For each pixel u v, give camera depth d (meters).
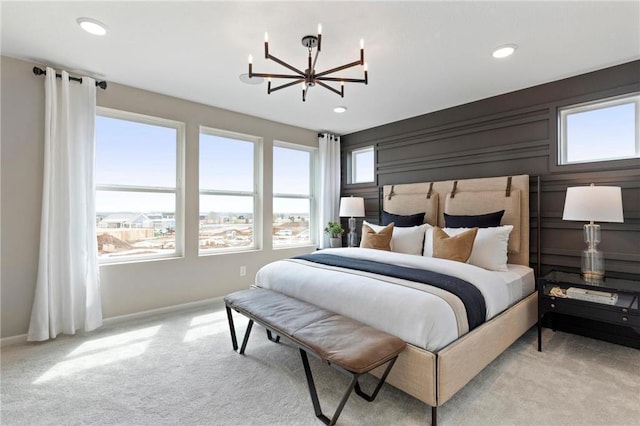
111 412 1.70
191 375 2.08
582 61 2.55
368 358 1.47
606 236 2.66
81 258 2.76
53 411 1.70
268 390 1.91
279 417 1.66
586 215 2.34
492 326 2.01
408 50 2.38
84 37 2.23
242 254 4.00
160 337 2.70
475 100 3.48
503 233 2.73
